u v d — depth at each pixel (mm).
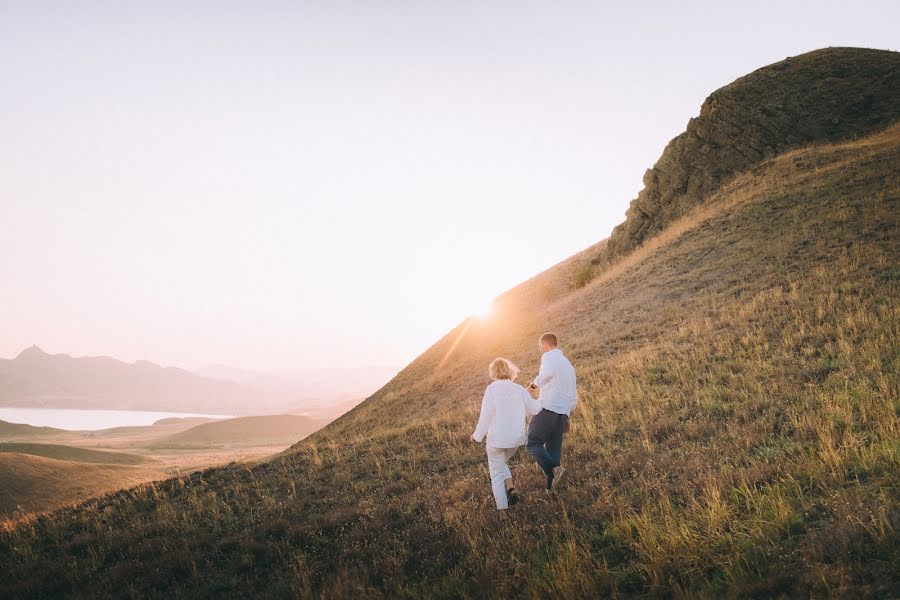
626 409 9125
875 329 9094
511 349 24500
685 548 4125
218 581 5605
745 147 29484
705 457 6055
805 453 5414
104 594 5527
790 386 7918
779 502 4316
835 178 21219
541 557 4594
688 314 15297
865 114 28000
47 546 7598
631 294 20719
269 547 6227
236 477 10156
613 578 4094
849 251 14453
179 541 6773
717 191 28219
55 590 5941
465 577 4633
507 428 5707
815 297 12055
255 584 5512
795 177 23891
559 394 6082
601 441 7805
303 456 11023
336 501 7824
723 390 8539
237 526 7215
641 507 5074
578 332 19516
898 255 12969
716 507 4477
